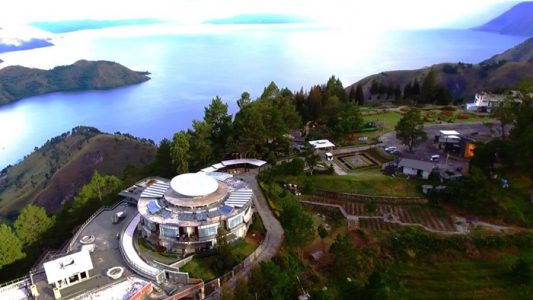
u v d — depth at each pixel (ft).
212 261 204.64
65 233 274.98
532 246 223.71
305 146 364.17
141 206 229.04
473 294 199.82
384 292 163.84
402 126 338.75
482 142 320.09
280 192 279.90
